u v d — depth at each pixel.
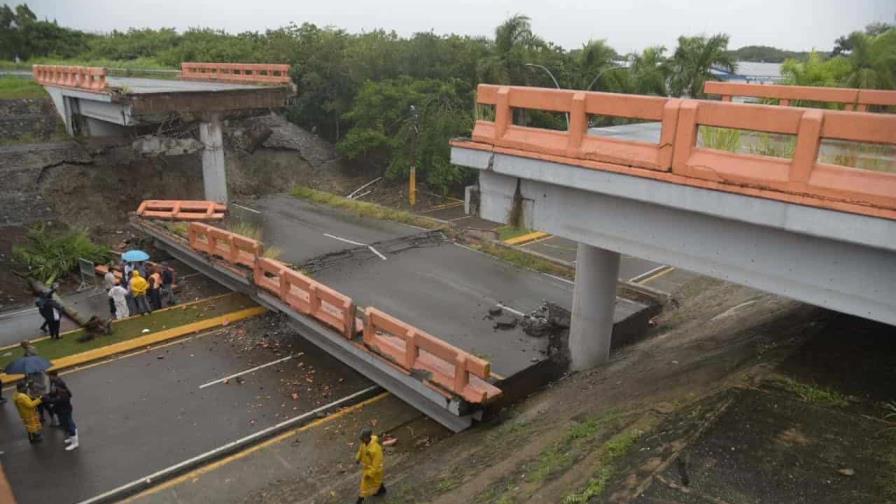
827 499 6.00
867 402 7.73
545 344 14.67
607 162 8.78
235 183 31.97
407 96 34.28
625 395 10.39
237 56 39.38
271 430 12.54
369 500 9.51
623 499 6.32
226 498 10.59
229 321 17.61
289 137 36.75
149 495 10.62
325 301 15.02
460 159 11.03
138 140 23.98
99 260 22.25
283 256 20.84
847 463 6.50
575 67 33.72
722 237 8.09
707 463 6.71
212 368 15.07
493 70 32.44
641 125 14.20
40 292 17.89
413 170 33.19
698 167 7.70
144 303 17.81
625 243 9.34
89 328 16.56
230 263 18.44
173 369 14.99
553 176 9.55
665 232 8.77
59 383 11.59
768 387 8.25
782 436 7.07
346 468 11.36
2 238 22.08
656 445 7.36
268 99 25.55
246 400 13.64
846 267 6.93
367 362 14.18
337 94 38.47
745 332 12.32
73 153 26.56
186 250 20.80
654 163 8.20
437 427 12.71
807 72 24.72
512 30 33.25
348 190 35.59
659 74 32.38
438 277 19.42
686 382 9.77
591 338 13.18
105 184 26.91
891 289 6.61
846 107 13.73
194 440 12.18
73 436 11.82
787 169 6.98
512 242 25.53
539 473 8.02
